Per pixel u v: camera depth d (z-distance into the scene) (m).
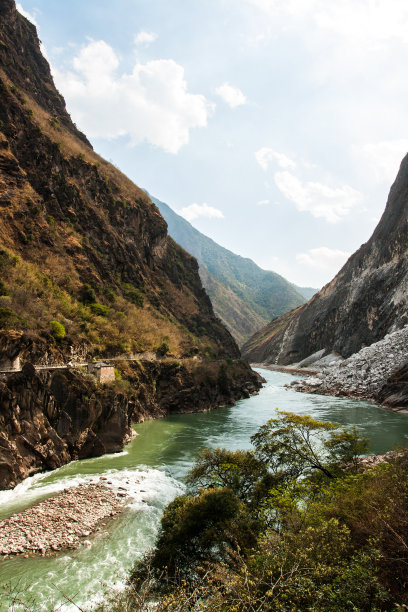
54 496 24.58
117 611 10.75
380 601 8.82
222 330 104.19
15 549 18.22
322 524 12.37
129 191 96.62
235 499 17.58
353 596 8.84
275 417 55.69
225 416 56.91
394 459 20.00
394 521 10.60
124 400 40.31
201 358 76.31
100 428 36.34
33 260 55.84
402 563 9.45
